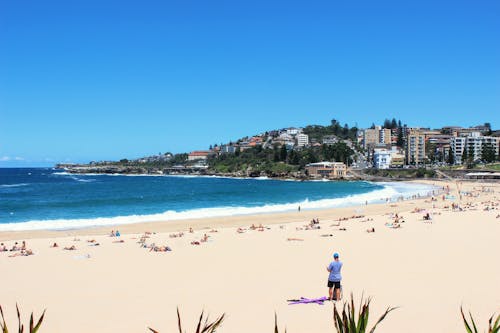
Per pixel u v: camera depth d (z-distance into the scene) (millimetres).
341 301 17500
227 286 20844
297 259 27984
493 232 38656
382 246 32125
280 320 15336
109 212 72375
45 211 74000
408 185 156250
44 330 15102
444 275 21844
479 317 15352
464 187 136250
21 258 29734
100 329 15055
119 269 25719
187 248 33375
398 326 14477
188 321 15688
